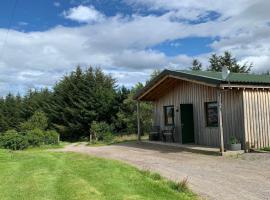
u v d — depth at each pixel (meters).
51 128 37.69
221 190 8.38
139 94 20.86
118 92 33.66
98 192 7.92
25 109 47.00
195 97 18.45
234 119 15.89
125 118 30.89
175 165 12.22
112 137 26.48
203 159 13.57
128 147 18.91
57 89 38.94
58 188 8.35
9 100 51.84
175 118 19.97
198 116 18.27
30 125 31.80
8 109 50.53
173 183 8.79
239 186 8.79
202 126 18.00
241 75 18.27
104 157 14.97
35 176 10.06
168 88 20.50
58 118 37.66
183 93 19.36
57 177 9.85
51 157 15.05
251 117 15.63
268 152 14.70
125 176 9.84
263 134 15.91
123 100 32.59
